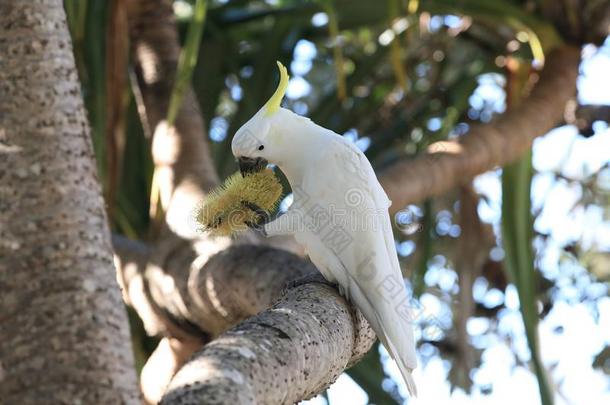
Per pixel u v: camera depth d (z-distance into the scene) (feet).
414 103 32.78
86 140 11.89
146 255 23.48
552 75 28.55
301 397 11.91
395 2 26.13
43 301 10.51
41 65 11.98
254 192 16.25
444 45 33.94
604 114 33.86
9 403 10.03
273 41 29.55
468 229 31.94
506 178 27.35
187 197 23.04
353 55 35.06
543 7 28.60
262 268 19.40
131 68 27.09
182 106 25.22
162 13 26.53
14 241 10.82
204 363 10.50
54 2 12.44
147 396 22.74
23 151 11.39
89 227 11.15
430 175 25.36
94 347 10.35
